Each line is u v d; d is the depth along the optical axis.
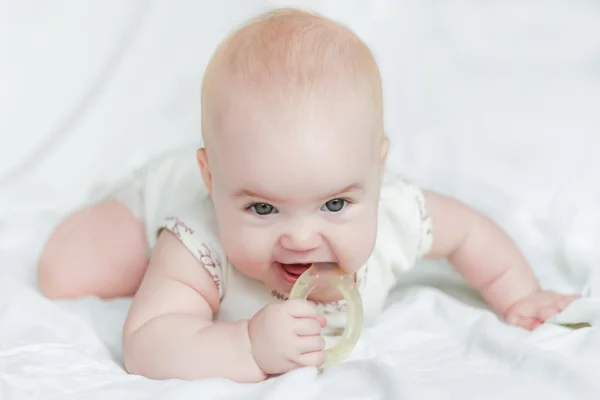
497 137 2.46
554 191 2.19
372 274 1.66
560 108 2.58
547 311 1.66
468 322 1.65
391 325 1.63
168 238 1.61
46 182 2.29
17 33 2.56
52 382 1.37
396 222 1.71
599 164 2.28
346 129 1.38
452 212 1.77
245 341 1.39
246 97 1.40
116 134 2.44
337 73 1.41
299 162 1.35
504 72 2.76
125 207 1.90
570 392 1.29
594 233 1.97
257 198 1.39
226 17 2.71
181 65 2.61
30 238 2.04
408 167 2.36
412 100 2.63
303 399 1.27
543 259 1.95
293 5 2.80
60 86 2.53
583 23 2.91
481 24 2.91
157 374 1.42
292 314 1.38
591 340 1.47
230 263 1.59
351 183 1.39
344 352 1.42
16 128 2.43
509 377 1.36
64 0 2.62
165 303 1.54
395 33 2.86
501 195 2.20
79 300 1.78
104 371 1.44
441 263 1.95
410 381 1.31
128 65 2.58
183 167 1.88
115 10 2.65
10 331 1.57
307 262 1.45
